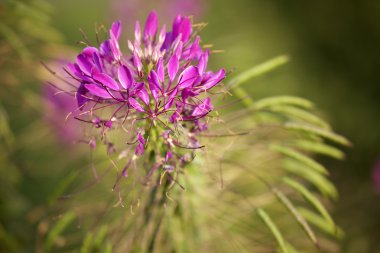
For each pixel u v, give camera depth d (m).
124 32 1.28
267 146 0.70
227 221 0.72
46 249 0.71
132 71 0.65
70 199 0.77
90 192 0.78
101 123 0.63
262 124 0.73
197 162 0.68
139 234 0.70
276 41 1.49
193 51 0.63
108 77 0.61
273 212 0.77
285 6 1.59
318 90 1.37
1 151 0.89
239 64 1.17
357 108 1.36
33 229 0.87
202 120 0.67
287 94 1.25
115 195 0.70
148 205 0.70
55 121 0.91
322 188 0.72
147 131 0.66
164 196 0.68
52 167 0.98
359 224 1.08
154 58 0.65
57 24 1.97
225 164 0.73
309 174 0.73
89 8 2.06
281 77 1.31
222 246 0.73
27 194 0.99
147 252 0.70
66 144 0.94
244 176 0.75
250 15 1.59
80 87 0.63
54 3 2.09
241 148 0.71
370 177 1.23
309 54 1.47
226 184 0.72
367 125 1.33
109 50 0.64
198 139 0.67
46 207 0.77
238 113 0.71
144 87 0.62
